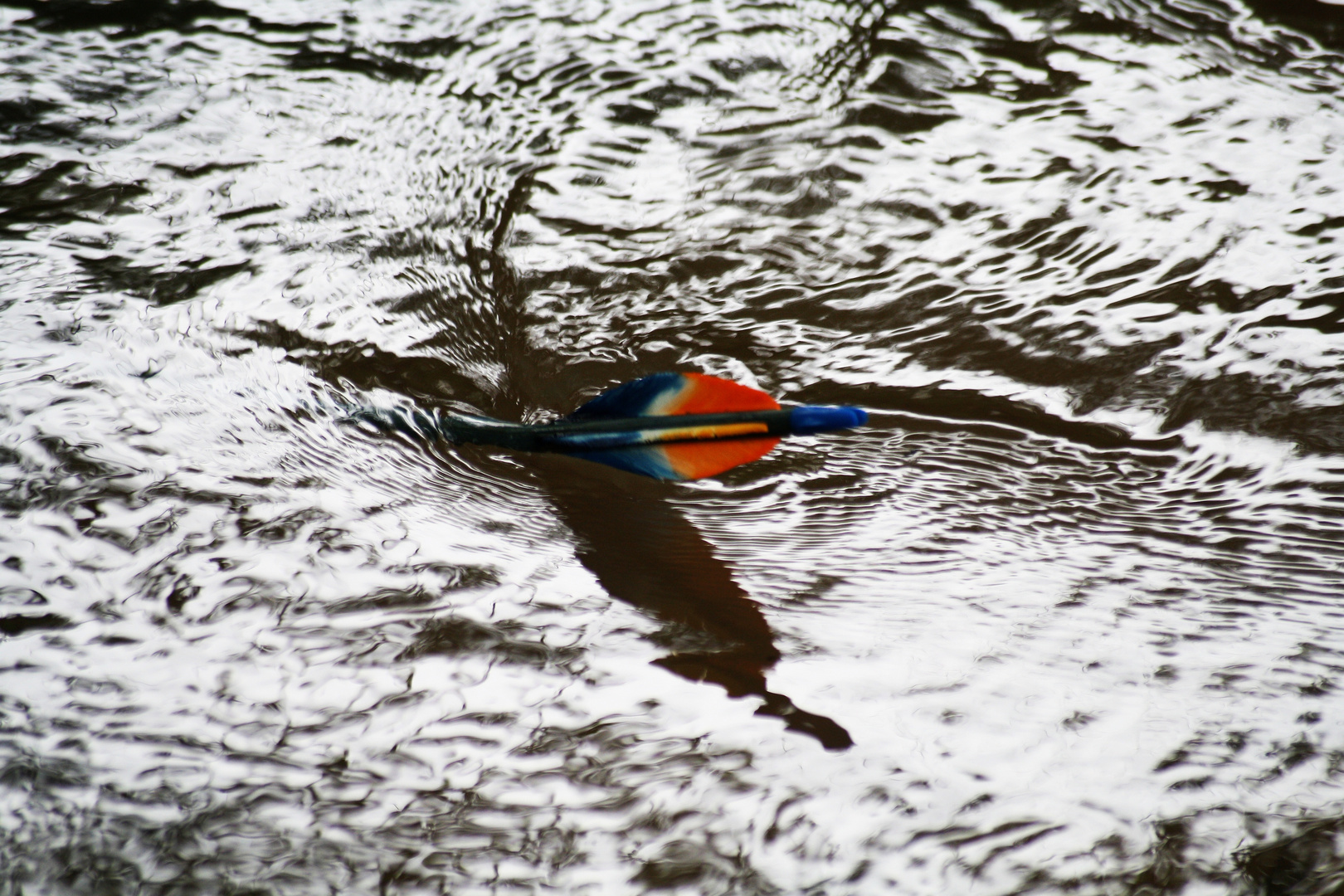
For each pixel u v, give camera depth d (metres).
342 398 3.80
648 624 2.93
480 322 4.26
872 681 2.73
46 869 2.19
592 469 3.66
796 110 5.34
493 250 4.59
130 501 3.20
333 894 2.16
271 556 3.06
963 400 3.93
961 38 5.72
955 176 4.91
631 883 2.20
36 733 2.46
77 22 5.59
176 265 4.28
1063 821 2.33
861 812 2.35
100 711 2.54
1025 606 3.02
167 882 2.17
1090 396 3.89
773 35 5.79
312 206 4.68
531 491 3.54
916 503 3.51
